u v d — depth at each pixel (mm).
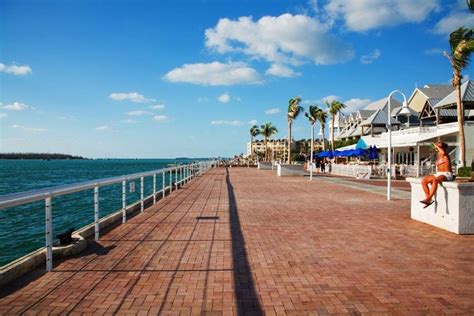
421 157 36281
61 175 71188
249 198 15672
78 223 16297
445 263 6281
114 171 94250
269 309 4398
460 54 22109
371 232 8773
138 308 4414
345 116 73000
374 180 28547
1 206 4445
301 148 122625
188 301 4629
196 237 8172
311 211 12055
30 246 12219
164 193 15938
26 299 4656
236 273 5719
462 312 4328
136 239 7945
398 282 5332
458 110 24797
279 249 7176
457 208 8531
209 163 51500
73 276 5523
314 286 5168
